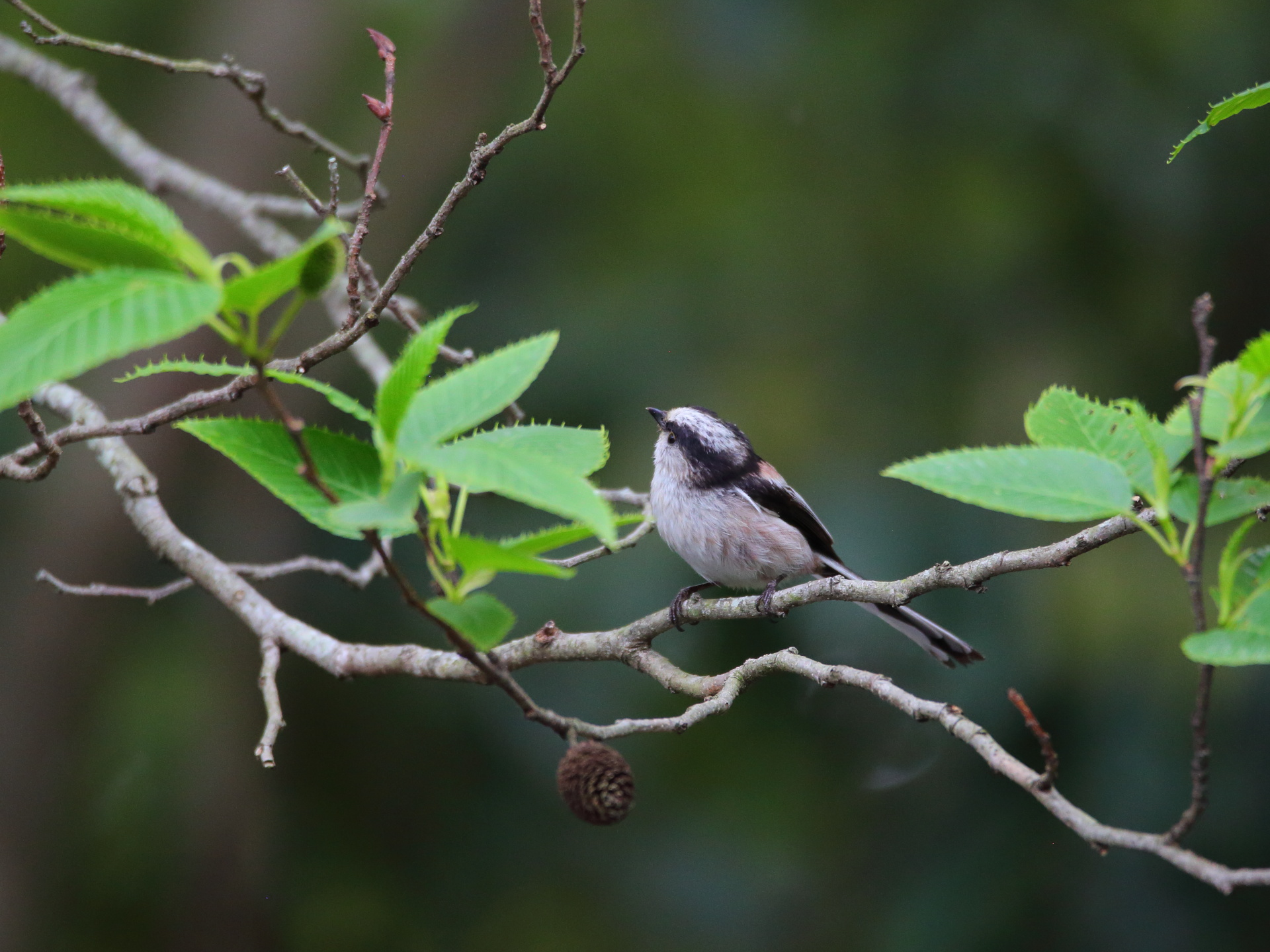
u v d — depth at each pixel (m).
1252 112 11.43
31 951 11.81
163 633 12.73
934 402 11.94
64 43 7.12
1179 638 10.31
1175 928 9.89
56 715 12.28
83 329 2.83
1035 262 12.04
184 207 13.02
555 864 12.44
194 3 14.09
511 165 13.61
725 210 13.27
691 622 6.38
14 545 12.52
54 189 3.08
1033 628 10.64
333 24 14.11
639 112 13.70
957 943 10.47
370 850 12.59
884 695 4.72
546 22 14.02
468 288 13.32
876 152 12.92
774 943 11.69
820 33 12.96
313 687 12.78
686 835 12.25
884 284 12.56
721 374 12.38
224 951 12.23
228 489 12.88
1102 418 3.81
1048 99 11.97
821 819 12.01
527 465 3.29
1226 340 11.48
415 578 12.53
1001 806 10.80
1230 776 9.99
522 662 6.51
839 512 11.38
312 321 12.92
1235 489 3.43
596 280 12.98
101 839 12.30
